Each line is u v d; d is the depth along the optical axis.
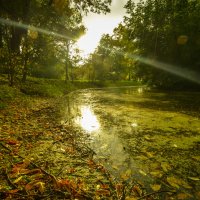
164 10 33.94
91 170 4.23
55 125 7.91
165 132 7.24
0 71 18.83
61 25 22.80
